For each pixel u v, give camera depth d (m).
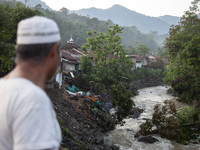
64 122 12.35
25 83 0.81
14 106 0.74
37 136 0.71
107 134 15.88
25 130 0.71
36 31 0.83
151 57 61.25
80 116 15.59
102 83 20.73
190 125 16.94
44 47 0.86
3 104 0.75
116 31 21.16
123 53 20.83
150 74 49.12
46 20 0.87
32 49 0.84
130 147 13.90
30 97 0.76
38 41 0.83
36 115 0.73
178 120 17.20
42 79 0.90
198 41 18.48
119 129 17.20
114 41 21.69
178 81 19.94
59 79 17.97
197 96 18.61
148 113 22.41
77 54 30.98
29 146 0.70
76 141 10.40
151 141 14.59
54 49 0.91
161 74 52.53
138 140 14.94
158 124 15.94
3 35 7.74
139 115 21.41
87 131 13.67
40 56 0.87
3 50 7.66
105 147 12.52
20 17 14.28
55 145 0.75
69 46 32.66
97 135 13.86
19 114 0.73
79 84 23.16
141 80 44.53
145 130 15.97
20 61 0.88
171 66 25.42
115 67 20.97
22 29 0.84
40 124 0.73
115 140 14.86
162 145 14.30
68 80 23.02
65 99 16.59
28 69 0.87
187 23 24.77
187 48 18.77
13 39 13.39
